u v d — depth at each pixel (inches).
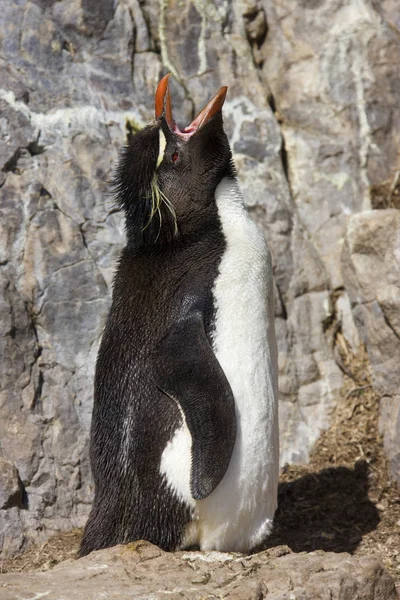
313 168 605.0
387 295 523.5
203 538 372.5
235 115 589.3
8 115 523.8
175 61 590.9
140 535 370.6
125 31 569.3
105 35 564.1
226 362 364.2
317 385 554.6
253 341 370.3
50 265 510.9
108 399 383.9
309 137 611.2
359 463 519.8
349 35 621.3
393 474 509.0
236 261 377.7
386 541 454.3
